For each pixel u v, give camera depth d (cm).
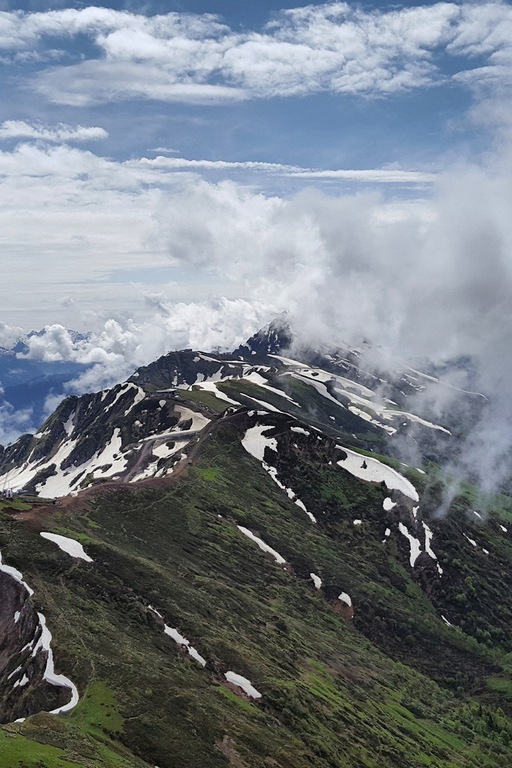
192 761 7062
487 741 12469
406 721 11950
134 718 7325
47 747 6116
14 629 9112
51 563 10531
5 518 11788
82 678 7888
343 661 13300
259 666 10169
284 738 8475
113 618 9625
